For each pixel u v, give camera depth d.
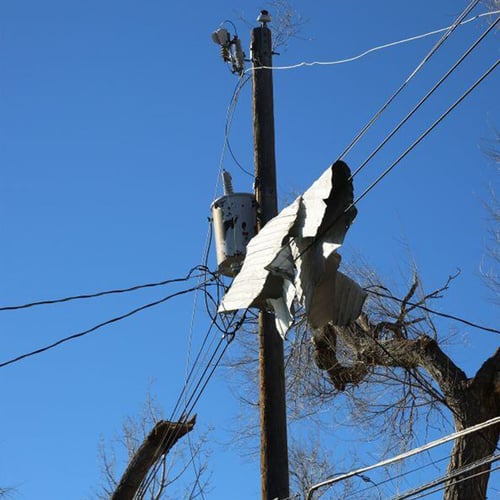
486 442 16.08
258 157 16.25
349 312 13.39
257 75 16.81
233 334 16.22
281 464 14.27
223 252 15.74
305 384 19.67
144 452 18.11
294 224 13.12
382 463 11.17
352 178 12.51
